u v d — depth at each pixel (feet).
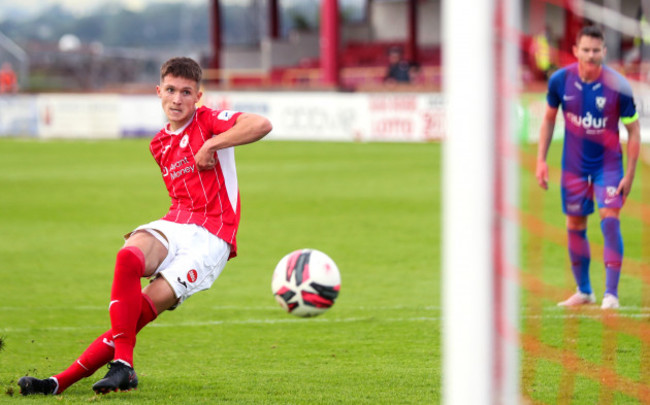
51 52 495.00
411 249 98.02
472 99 22.48
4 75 366.22
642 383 46.32
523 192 143.95
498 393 23.21
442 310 68.33
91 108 290.97
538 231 107.14
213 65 469.16
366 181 165.27
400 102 249.34
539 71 209.46
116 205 136.77
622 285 75.77
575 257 67.72
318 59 436.35
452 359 23.17
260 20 513.04
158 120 283.59
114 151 238.68
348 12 518.37
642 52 180.65
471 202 22.66
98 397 43.39
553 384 45.98
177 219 46.52
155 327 63.82
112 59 504.02
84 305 72.23
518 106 24.30
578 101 64.90
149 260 44.57
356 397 44.21
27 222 120.37
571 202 66.74
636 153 64.59
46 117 296.92
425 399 43.78
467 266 22.80
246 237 107.34
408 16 416.87
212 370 51.01
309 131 265.95
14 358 54.70
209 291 77.51
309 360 53.26
